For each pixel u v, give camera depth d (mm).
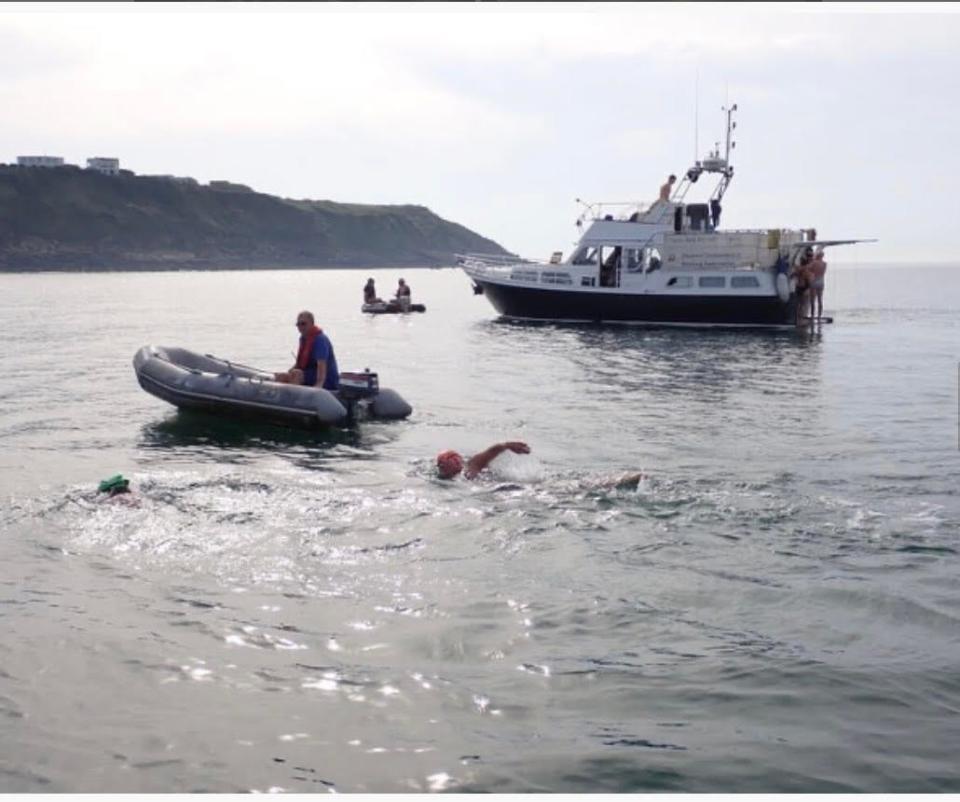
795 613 6477
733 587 6961
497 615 6445
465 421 14625
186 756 4617
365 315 46094
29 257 167500
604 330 33844
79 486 9883
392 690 5340
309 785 4371
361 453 12023
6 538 8016
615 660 5750
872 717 5020
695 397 17500
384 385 19016
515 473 10484
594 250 35312
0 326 37750
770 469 10938
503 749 4699
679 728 4918
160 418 14688
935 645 5949
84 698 5215
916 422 14586
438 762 4570
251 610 6508
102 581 7035
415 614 6469
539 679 5492
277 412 13930
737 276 33281
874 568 7367
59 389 18047
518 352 26469
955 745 4723
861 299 60219
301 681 5445
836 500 9375
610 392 18188
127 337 31844
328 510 8984
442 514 8836
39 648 5844
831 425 14258
